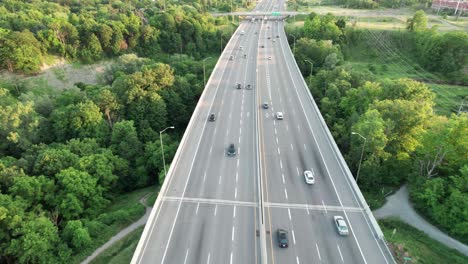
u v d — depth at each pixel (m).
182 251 43.34
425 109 67.50
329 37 142.50
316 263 41.84
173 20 149.25
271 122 76.00
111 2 197.62
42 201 59.47
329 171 59.41
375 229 47.03
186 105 97.88
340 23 150.62
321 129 73.38
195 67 120.88
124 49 137.25
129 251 51.25
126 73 115.12
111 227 57.72
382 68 131.25
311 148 66.19
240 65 111.62
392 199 61.91
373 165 60.84
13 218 50.12
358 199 52.91
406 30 150.12
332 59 113.25
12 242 48.75
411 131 66.38
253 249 43.66
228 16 190.88
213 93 90.25
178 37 147.25
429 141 60.22
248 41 140.88
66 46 123.25
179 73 117.31
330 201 52.47
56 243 52.19
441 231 54.75
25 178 57.94
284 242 43.81
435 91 109.50
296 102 85.94
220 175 58.19
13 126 74.12
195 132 71.69
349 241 45.31
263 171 59.25
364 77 96.31
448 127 58.03
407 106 65.88
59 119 79.44
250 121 76.19
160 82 93.31
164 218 48.88
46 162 64.56
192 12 167.75
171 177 57.59
